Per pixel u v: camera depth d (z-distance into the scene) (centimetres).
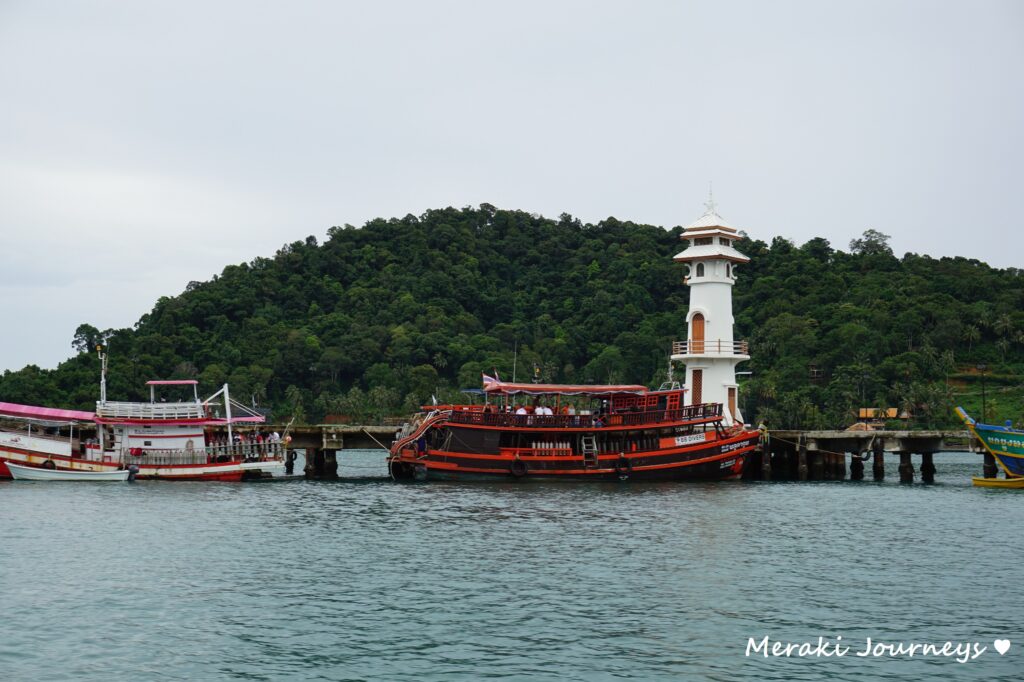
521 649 3597
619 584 4494
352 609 4078
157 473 8300
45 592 4306
